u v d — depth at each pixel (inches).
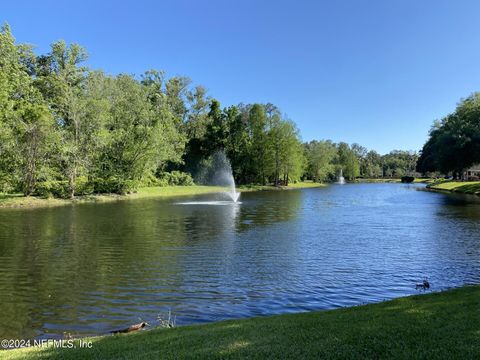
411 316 279.0
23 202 1489.9
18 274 507.5
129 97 2134.6
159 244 704.4
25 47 2039.9
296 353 211.2
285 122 3361.2
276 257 605.3
